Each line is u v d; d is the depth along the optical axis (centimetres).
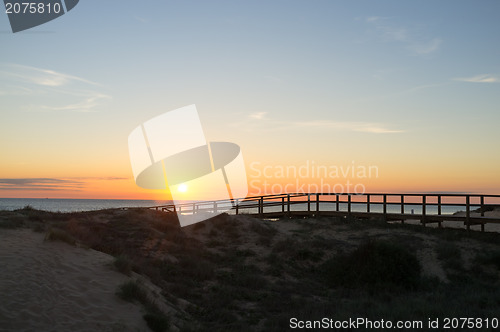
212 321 1093
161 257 1603
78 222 1806
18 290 856
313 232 2317
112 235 1766
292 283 1557
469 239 2031
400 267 1559
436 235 2120
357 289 1509
